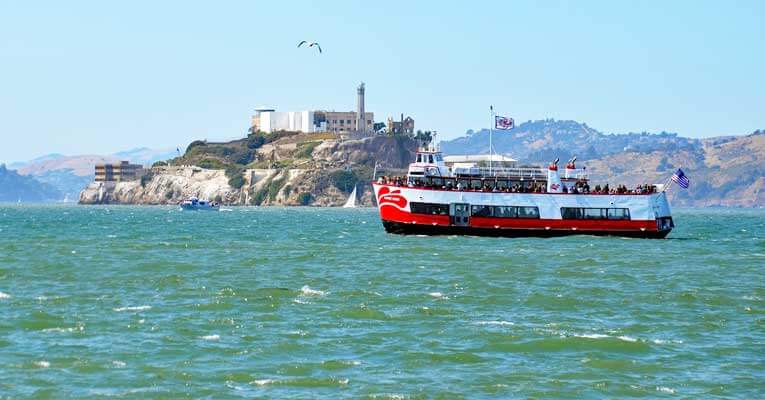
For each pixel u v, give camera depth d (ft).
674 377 561.43
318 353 607.37
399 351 613.93
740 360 601.21
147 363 577.02
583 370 574.15
